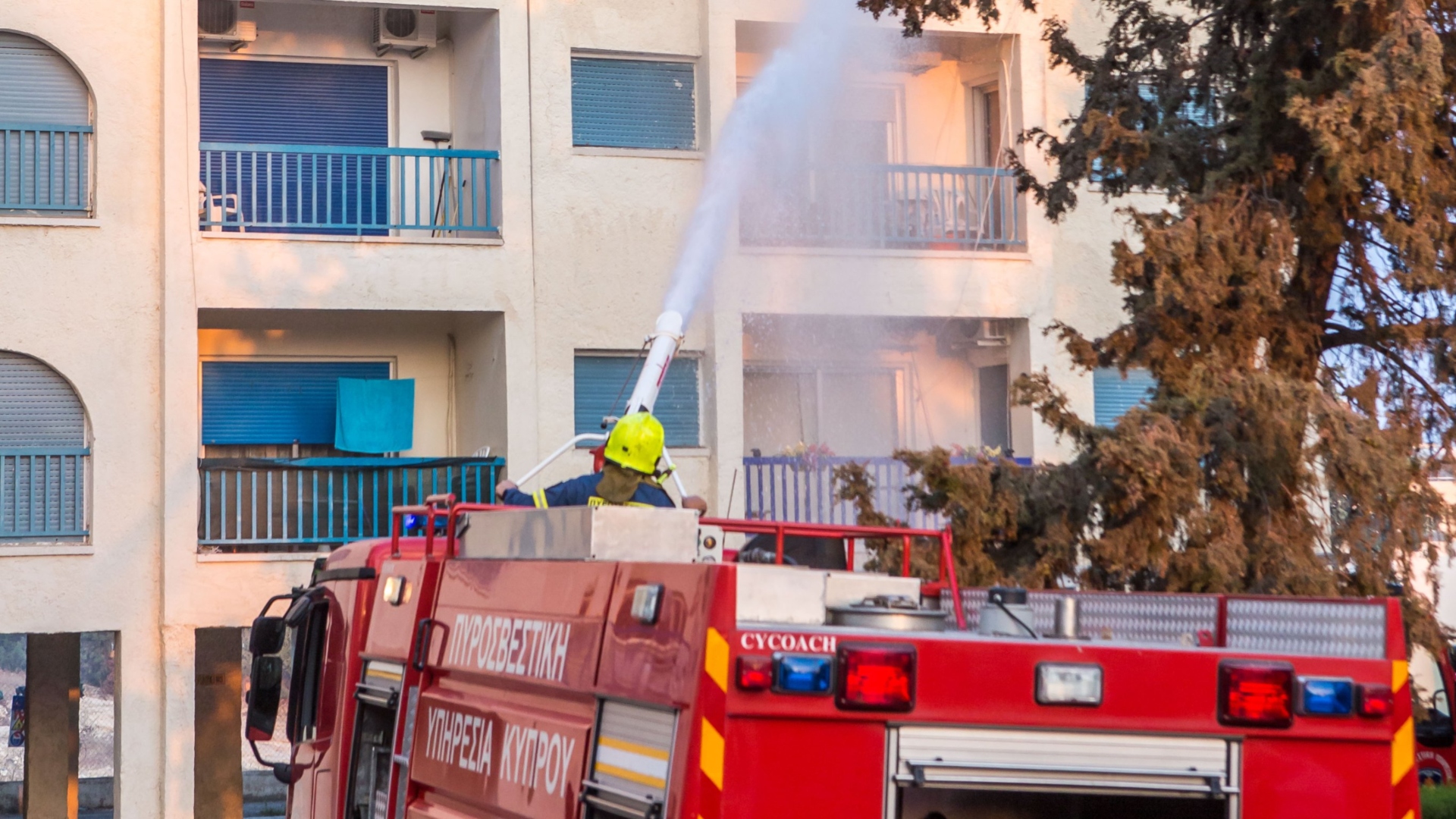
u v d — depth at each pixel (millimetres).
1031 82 18875
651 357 9000
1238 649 4516
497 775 5168
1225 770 4277
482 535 5879
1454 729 13766
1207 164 11617
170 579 16516
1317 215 10766
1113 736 4223
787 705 4023
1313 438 10422
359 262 17109
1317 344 11172
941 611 4602
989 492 10648
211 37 18141
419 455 19141
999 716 4145
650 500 6922
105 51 16703
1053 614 5430
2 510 16469
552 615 4988
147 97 16844
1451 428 11289
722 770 3975
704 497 17859
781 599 4527
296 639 8352
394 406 18719
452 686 5848
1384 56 9977
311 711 8094
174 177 16656
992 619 5000
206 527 16750
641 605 4383
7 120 16719
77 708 22578
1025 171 13047
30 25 16516
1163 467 9805
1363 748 4340
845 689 4047
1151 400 10781
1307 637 4598
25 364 16641
